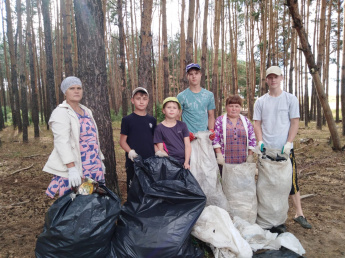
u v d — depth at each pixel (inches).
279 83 118.4
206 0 358.3
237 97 119.0
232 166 113.1
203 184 110.7
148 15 214.1
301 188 177.3
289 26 551.2
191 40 305.9
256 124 125.6
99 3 135.3
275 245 100.1
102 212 84.2
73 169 87.8
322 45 312.0
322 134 414.3
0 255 99.2
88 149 96.1
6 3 431.5
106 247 85.6
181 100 124.3
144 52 217.6
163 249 83.1
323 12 306.5
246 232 100.6
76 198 85.0
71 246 79.5
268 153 117.5
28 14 409.1
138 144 113.8
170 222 87.0
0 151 318.0
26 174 218.1
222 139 121.5
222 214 96.9
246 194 111.7
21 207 147.3
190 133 116.1
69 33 376.5
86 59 134.0
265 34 451.2
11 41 459.5
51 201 157.2
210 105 128.3
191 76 122.2
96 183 89.0
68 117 90.7
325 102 270.1
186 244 90.3
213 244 92.6
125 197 157.6
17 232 118.1
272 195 113.9
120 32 489.4
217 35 441.7
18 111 480.4
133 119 114.5
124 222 90.8
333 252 103.3
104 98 139.5
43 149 331.3
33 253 101.4
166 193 92.6
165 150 113.7
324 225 124.6
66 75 380.5
